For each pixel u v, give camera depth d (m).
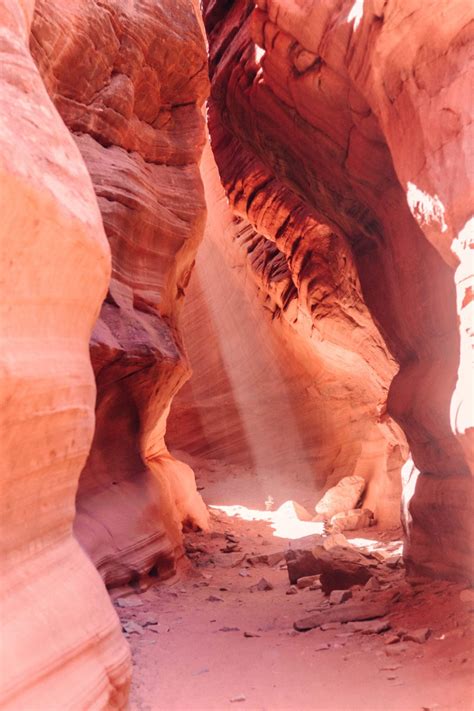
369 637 5.46
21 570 2.62
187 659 5.52
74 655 2.67
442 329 7.04
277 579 9.74
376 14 5.55
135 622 6.92
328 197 9.59
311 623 6.19
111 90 9.49
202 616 7.31
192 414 22.50
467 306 4.66
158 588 8.88
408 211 7.36
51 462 2.83
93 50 8.98
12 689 2.20
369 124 7.15
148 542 8.95
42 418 2.66
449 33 5.00
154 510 9.62
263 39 7.86
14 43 3.05
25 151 2.64
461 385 4.75
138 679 5.01
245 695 4.52
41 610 2.59
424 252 7.07
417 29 5.20
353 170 8.15
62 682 2.51
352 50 6.24
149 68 10.52
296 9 6.83
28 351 2.59
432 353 7.41
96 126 9.33
